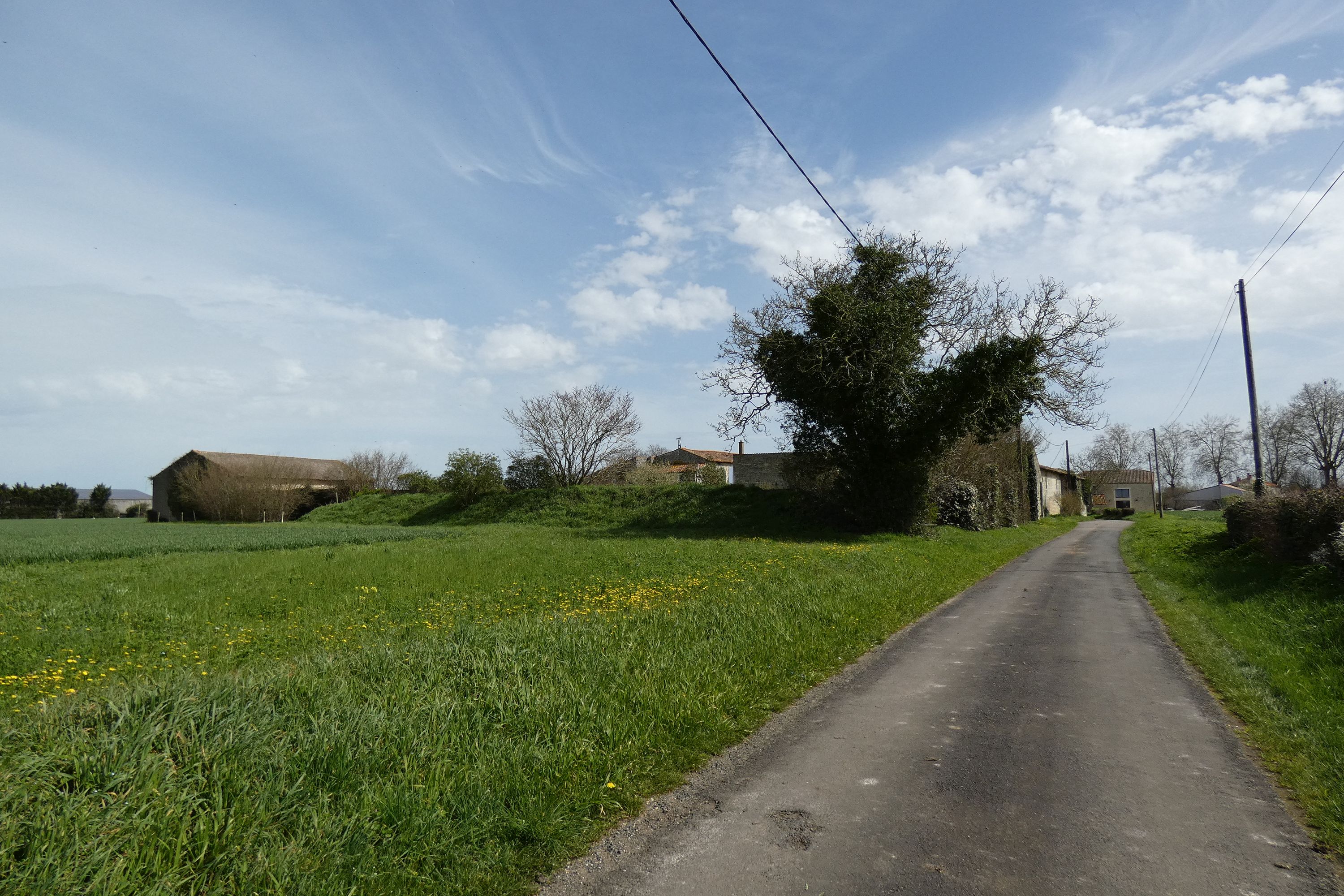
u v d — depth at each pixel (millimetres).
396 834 3863
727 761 5352
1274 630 9547
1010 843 4008
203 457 72375
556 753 4855
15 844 3086
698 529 32625
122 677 7574
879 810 4445
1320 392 52594
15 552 21219
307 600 12633
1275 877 3629
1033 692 7172
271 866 3371
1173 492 96312
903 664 8359
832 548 21297
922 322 27234
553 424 47344
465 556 19562
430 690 5707
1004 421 26375
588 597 12492
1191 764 5195
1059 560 22188
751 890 3537
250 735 4293
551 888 3604
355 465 76938
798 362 27406
